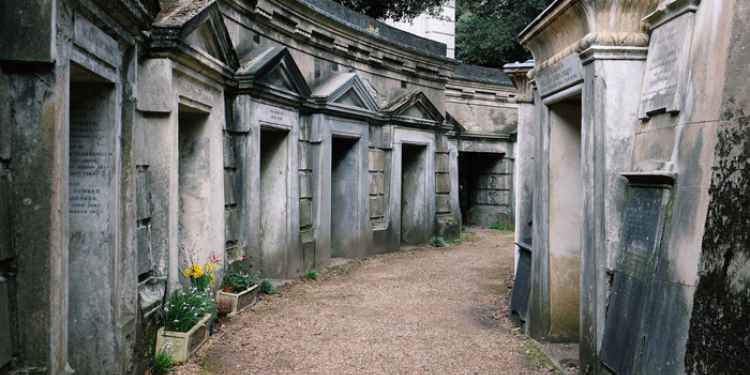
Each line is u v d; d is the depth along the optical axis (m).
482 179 23.78
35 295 3.75
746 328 3.50
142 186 6.64
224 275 9.30
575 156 7.27
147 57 7.17
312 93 13.21
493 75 22.11
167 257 7.25
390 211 16.31
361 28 14.96
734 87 3.97
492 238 20.16
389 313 9.28
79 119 5.08
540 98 7.41
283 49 10.91
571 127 7.27
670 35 4.97
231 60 9.58
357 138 14.80
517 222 9.38
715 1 4.37
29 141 3.77
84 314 5.04
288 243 11.77
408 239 18.02
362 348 7.37
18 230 3.74
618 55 5.50
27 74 3.77
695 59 4.55
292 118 11.93
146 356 5.85
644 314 4.66
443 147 18.91
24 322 3.74
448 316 9.12
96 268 5.07
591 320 5.71
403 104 16.23
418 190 18.03
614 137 5.50
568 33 6.31
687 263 4.21
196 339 6.84
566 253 7.36
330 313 9.19
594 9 5.48
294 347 7.35
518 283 8.77
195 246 8.77
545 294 7.37
